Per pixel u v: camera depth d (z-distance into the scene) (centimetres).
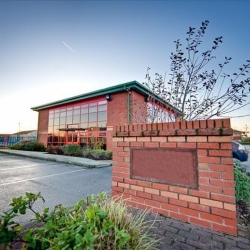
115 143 290
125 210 181
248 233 190
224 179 194
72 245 109
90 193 354
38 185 414
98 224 128
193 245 167
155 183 242
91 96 1223
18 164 757
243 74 302
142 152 259
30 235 135
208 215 200
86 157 956
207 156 205
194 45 342
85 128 1298
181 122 224
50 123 1587
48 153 1193
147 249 143
